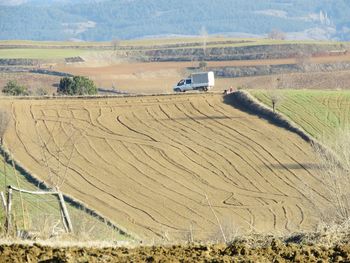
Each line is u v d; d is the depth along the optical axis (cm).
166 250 2627
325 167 4934
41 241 3095
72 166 12275
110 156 13025
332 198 4562
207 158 13088
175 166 12688
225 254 2584
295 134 14112
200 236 7338
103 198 10944
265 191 11381
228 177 12125
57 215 5594
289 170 12306
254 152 13288
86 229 3975
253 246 2978
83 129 14412
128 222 9706
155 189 11500
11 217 3609
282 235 3322
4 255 2480
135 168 12512
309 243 2966
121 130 14575
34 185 10419
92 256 2470
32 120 14662
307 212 9919
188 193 11344
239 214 10212
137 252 2598
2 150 12031
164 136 14300
